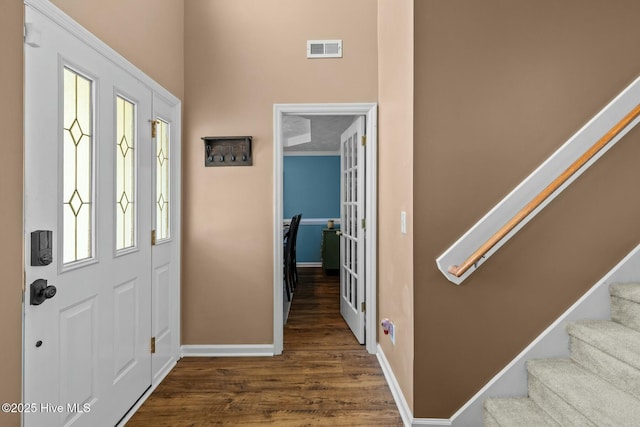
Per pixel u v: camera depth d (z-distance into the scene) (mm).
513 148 1704
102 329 1700
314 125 4461
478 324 1703
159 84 2305
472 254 1680
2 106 1163
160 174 2406
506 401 1630
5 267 1178
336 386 2236
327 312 3760
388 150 2336
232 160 2703
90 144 1630
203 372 2430
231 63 2701
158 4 2289
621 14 1712
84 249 1597
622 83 1716
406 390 1861
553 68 1706
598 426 1214
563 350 1680
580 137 1687
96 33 1653
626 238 1688
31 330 1271
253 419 1899
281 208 2738
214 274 2713
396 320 2096
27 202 1259
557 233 1692
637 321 1527
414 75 1707
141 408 2002
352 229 3182
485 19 1704
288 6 2719
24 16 1236
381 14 2596
